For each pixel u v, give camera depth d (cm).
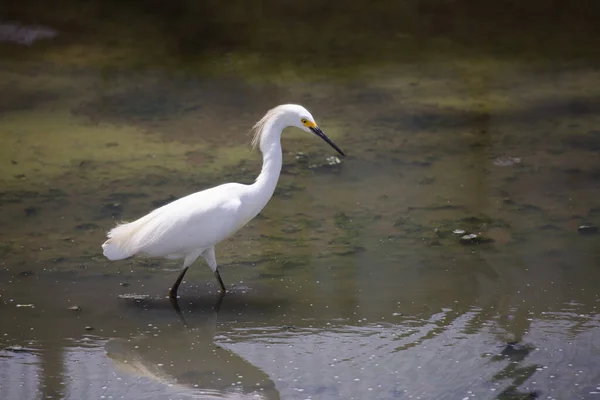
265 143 1004
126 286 1028
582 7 2931
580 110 1923
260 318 934
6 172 1464
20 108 1922
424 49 2561
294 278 1054
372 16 2856
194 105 1973
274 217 1280
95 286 1023
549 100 2016
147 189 1391
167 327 911
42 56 2380
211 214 961
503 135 1738
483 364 816
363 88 2128
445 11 2902
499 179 1460
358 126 1802
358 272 1068
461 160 1575
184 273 987
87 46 2495
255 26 2741
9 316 928
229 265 1102
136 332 897
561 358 825
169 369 813
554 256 1112
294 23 2788
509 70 2322
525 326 901
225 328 907
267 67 2345
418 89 2122
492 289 1005
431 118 1866
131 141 1683
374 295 992
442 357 833
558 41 2647
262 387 777
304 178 1469
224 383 785
